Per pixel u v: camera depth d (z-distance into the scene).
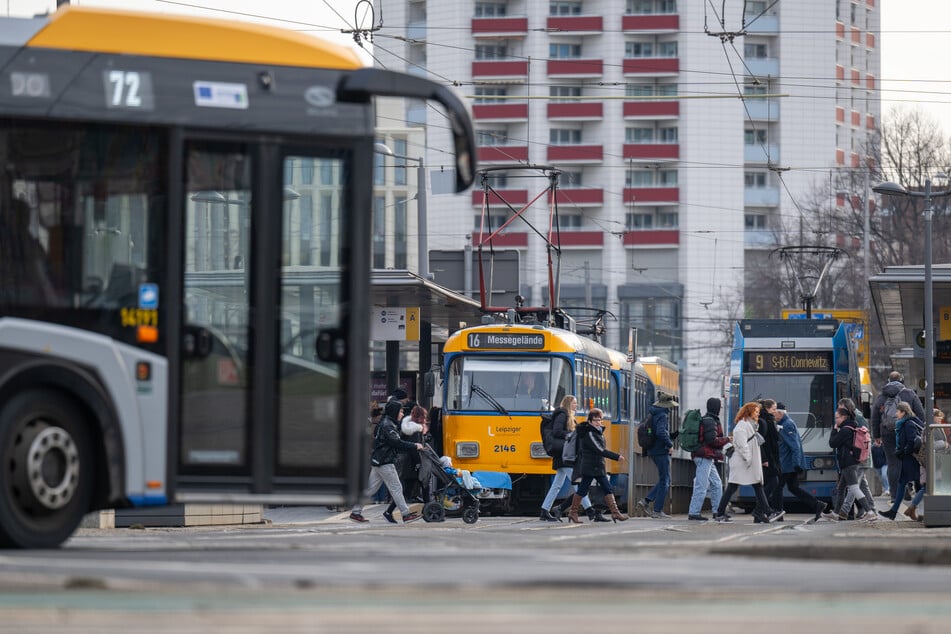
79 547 31.05
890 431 77.56
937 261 179.12
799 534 47.97
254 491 30.84
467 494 62.91
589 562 24.88
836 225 193.12
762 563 25.12
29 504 29.08
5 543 29.05
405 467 74.00
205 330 30.83
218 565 23.00
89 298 30.03
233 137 31.31
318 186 31.92
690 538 42.06
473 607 16.14
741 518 78.12
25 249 29.83
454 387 76.94
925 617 15.62
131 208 30.56
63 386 29.52
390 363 87.69
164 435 30.25
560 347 76.69
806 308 148.25
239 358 30.98
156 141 30.83
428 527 54.22
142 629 13.92
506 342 76.81
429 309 88.81
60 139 30.30
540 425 72.88
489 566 23.31
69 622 14.46
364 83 31.92
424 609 15.86
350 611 15.55
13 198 29.89
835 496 79.62
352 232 31.67
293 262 31.53
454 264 139.62
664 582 19.34
